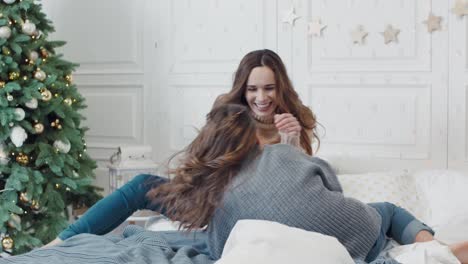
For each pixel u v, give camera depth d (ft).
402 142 11.42
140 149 12.59
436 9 11.07
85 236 5.97
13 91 11.57
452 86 11.03
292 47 12.14
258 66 9.28
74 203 13.14
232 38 12.68
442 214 9.27
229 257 4.58
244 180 5.73
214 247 5.81
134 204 6.43
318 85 11.98
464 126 10.97
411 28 11.27
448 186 9.66
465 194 9.45
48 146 11.86
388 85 11.47
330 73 11.87
